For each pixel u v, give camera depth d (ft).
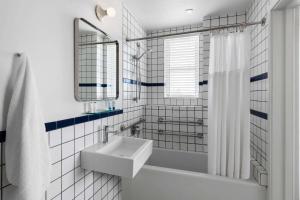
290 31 4.90
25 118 2.76
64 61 4.10
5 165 2.88
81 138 4.67
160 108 9.66
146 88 9.97
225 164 5.78
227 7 7.53
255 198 5.41
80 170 4.65
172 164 9.06
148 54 9.97
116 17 6.49
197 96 9.37
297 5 4.71
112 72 6.16
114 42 6.27
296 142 4.93
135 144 5.87
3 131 2.88
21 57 2.98
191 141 9.18
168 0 6.91
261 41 5.87
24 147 2.70
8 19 2.93
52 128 3.77
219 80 5.80
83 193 4.77
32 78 2.96
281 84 4.99
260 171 5.45
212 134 5.85
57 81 3.91
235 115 5.63
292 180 4.95
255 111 6.51
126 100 7.47
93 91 5.15
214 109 5.82
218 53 5.80
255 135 6.51
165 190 6.17
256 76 6.40
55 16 3.85
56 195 3.91
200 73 9.19
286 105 4.95
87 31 4.83
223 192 5.64
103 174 5.65
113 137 6.07
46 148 3.12
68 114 4.25
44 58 3.59
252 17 7.02
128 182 6.59
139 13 7.98
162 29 9.77
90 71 5.01
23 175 2.66
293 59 4.91
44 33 3.58
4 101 2.89
